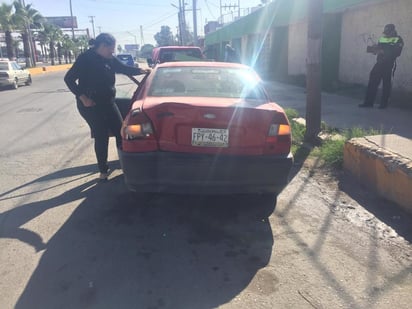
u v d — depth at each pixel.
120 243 3.51
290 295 2.77
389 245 3.44
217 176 3.53
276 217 4.03
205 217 4.04
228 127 3.54
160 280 2.95
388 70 9.26
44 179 5.24
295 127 7.38
